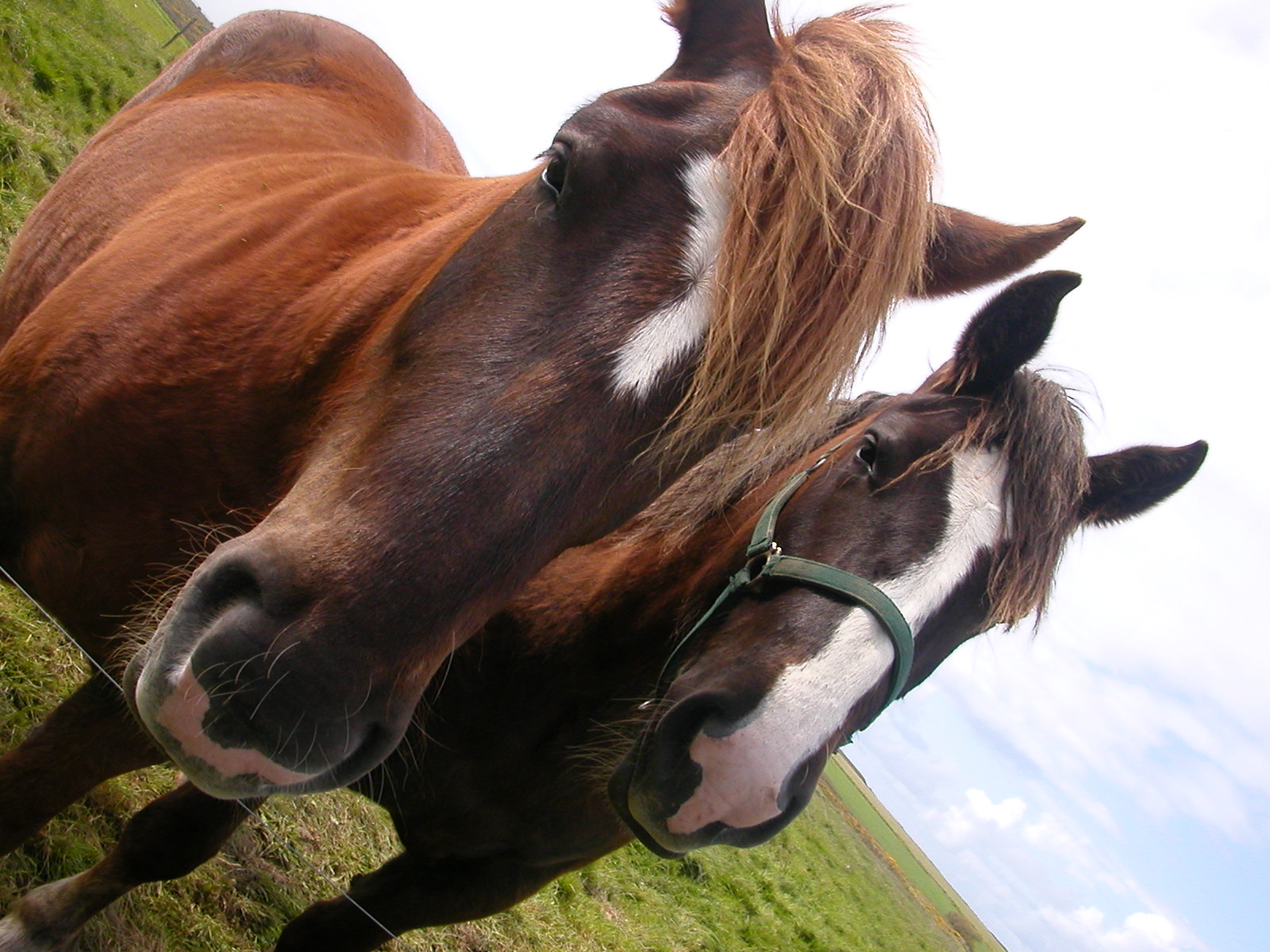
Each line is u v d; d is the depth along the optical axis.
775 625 1.21
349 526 0.89
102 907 1.53
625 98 1.01
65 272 1.65
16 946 1.47
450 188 1.52
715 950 3.96
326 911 1.56
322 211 1.40
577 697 1.39
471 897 1.52
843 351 0.92
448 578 0.89
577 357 0.92
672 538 1.42
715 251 0.94
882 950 6.87
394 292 1.17
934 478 1.28
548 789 1.41
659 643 1.39
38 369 1.36
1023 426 1.31
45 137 3.55
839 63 0.99
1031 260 1.27
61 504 1.32
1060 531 1.29
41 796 1.37
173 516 1.26
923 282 1.25
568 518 0.94
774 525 1.32
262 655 0.86
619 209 0.96
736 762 1.12
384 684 0.89
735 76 1.08
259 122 1.72
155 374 1.28
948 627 1.28
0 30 3.96
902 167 0.94
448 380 0.94
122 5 7.95
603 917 3.26
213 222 1.43
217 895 1.86
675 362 0.94
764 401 0.93
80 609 1.34
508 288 0.96
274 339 1.25
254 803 1.56
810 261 0.91
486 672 1.38
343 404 1.09
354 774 0.93
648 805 1.16
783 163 0.93
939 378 1.47
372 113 1.93
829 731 1.16
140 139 1.75
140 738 1.36
